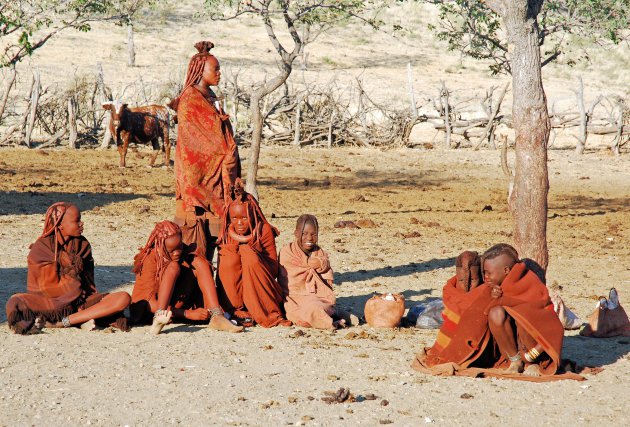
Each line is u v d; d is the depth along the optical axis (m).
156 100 49.19
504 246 12.31
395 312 15.37
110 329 14.53
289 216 29.45
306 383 11.82
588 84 75.88
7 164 39.94
